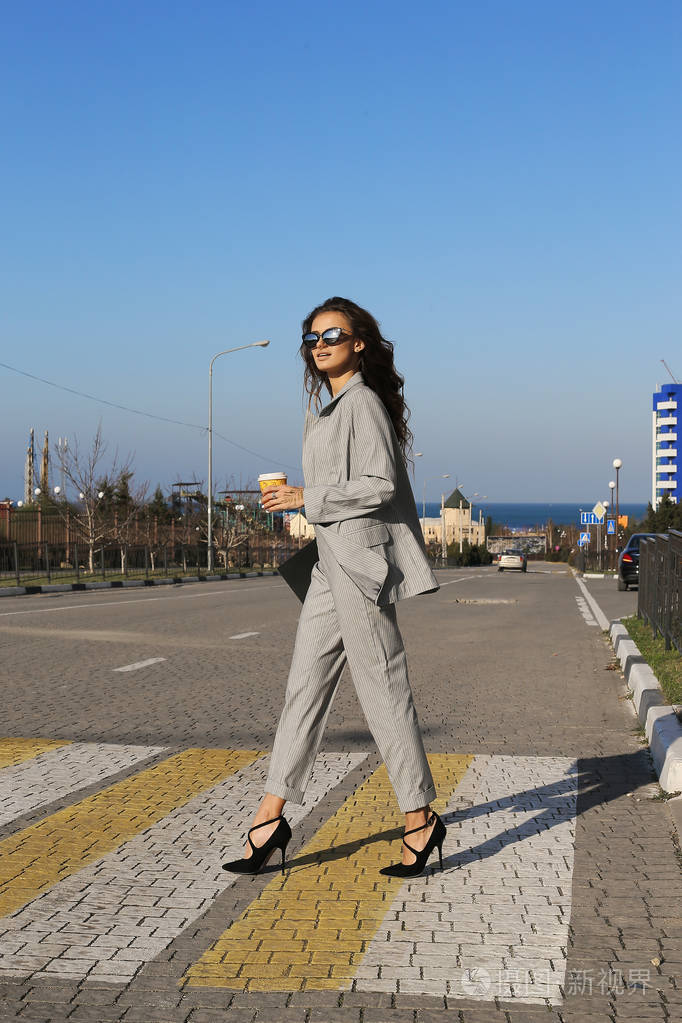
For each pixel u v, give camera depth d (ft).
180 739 23.08
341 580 12.81
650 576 43.39
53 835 15.38
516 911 12.20
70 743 22.44
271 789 13.33
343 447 12.90
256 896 12.73
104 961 10.71
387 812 16.75
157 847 14.80
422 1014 9.55
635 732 24.21
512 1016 9.53
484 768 20.12
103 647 41.45
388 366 13.69
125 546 123.85
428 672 35.45
